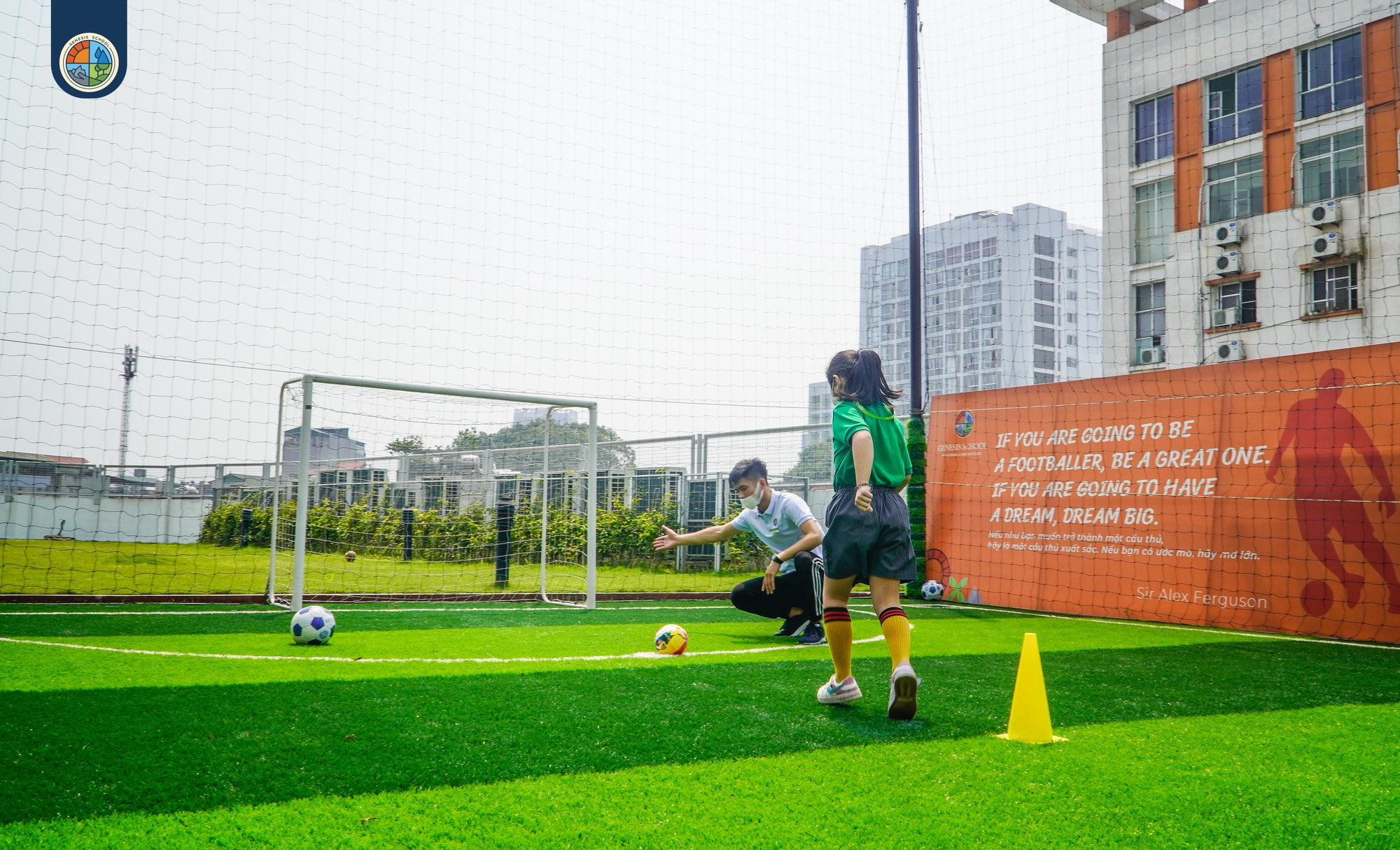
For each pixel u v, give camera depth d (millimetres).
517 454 12781
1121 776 2338
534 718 2834
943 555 9156
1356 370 6477
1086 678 4074
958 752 2555
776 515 5426
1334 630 6297
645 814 1949
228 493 14750
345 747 2438
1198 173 19969
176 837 1755
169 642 4664
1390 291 16922
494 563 10570
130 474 15422
